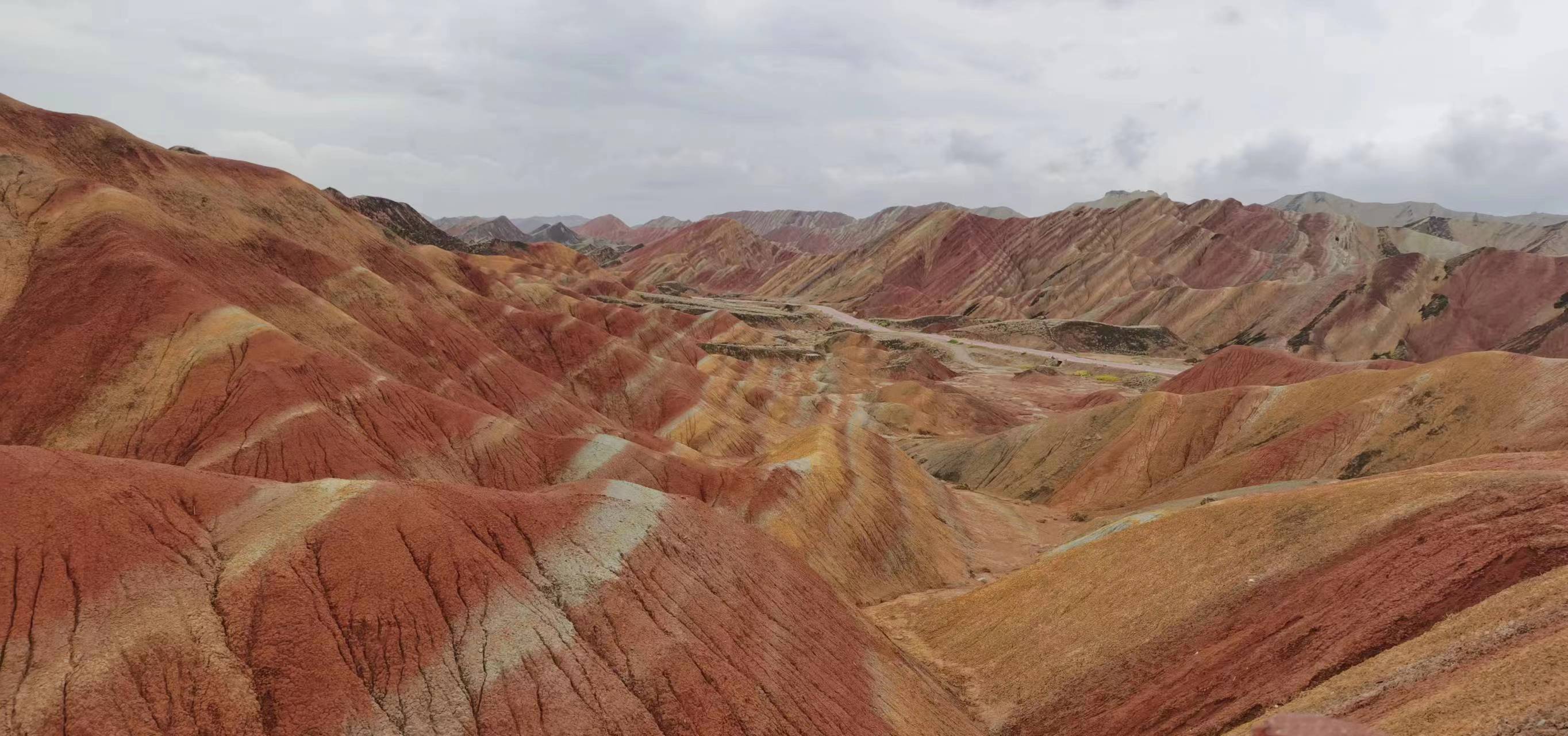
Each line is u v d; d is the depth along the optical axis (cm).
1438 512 3431
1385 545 3444
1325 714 2569
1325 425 7500
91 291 6400
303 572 2923
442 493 3441
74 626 2572
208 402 5628
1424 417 7094
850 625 4312
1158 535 4712
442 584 3059
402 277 10788
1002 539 7675
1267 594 3691
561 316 11238
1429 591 2936
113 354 5938
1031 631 4609
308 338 7400
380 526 3142
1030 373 17962
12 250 6956
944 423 13800
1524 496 3200
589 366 10756
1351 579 3347
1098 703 3772
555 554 3412
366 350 7694
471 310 10931
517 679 2872
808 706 3312
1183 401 9300
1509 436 6366
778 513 6056
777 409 12244
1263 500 4388
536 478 6291
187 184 9356
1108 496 8700
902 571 6419
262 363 5881
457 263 13900
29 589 2608
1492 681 2152
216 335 6091
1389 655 2700
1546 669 2050
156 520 2955
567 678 2927
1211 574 4097
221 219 9050
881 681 3909
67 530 2773
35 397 5684
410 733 2653
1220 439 8662
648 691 3005
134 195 8100
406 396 6438
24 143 8344
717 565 3881
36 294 6506
